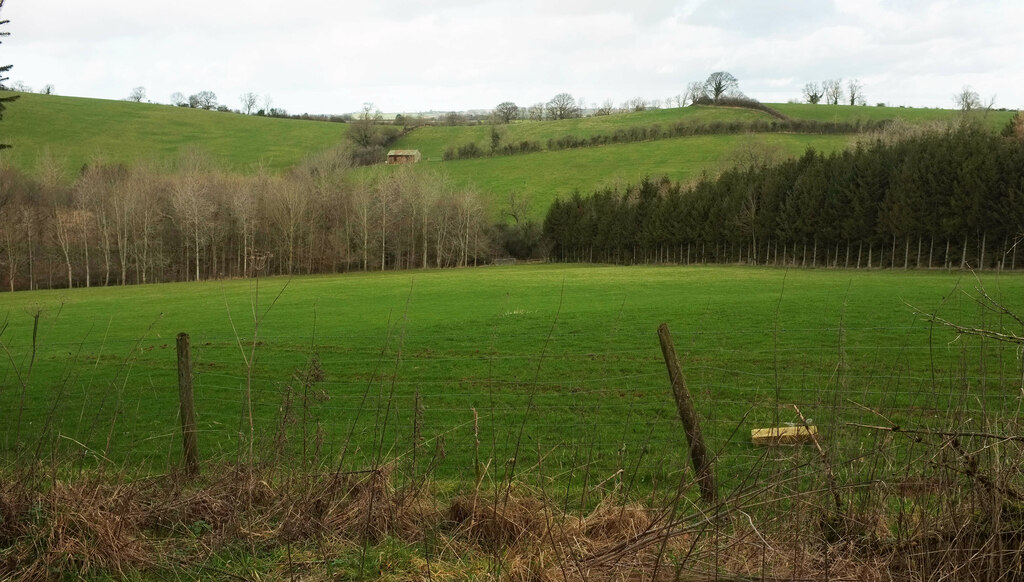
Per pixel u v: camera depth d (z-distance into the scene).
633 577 4.91
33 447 7.47
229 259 86.00
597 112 183.25
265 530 6.19
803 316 24.69
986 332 5.36
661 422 11.18
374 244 90.75
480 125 163.50
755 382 13.97
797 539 4.89
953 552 4.75
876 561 4.90
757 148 105.19
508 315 29.22
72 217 79.06
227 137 146.88
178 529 6.44
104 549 5.80
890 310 24.69
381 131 151.38
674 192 86.00
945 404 6.89
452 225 94.12
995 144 54.94
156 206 80.81
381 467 6.68
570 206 98.56
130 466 9.20
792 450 5.79
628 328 23.77
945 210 55.47
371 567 5.53
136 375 17.66
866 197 62.09
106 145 129.75
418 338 23.59
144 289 59.19
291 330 27.19
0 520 6.02
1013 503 4.84
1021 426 5.08
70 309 39.94
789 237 69.38
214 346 22.73
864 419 8.98
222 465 7.40
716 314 26.33
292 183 88.06
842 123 122.06
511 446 10.05
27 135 127.25
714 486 6.01
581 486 7.57
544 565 5.12
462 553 5.72
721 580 4.70
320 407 12.91
